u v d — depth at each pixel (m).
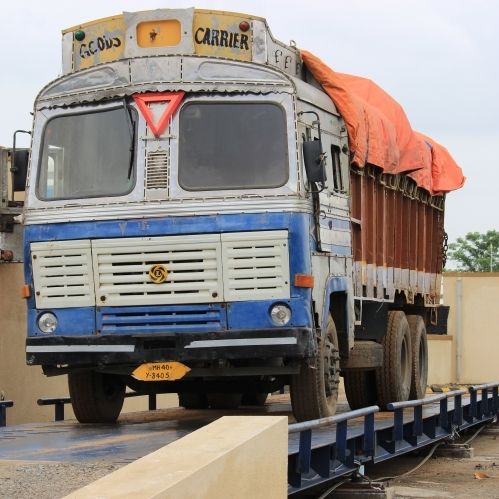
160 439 11.52
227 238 12.37
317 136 13.36
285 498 8.02
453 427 16.75
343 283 13.99
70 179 12.87
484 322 34.03
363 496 11.75
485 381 33.94
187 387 14.91
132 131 12.76
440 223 21.55
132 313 12.55
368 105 16.03
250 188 12.42
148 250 12.51
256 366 12.70
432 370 33.97
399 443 13.97
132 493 5.69
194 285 12.41
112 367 12.90
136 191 12.60
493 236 59.03
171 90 12.75
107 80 12.95
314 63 14.38
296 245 12.30
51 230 12.79
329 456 10.92
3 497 7.98
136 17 13.02
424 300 20.17
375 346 15.84
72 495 5.66
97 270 12.63
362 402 17.11
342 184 14.38
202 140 12.62
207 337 12.35
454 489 13.50
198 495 6.23
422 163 18.12
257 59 12.93
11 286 20.02
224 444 6.95
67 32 13.51
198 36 12.91
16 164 13.20
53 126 13.06
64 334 12.73
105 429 13.13
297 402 13.09
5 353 19.88
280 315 12.30
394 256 17.77
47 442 11.36
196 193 12.48
